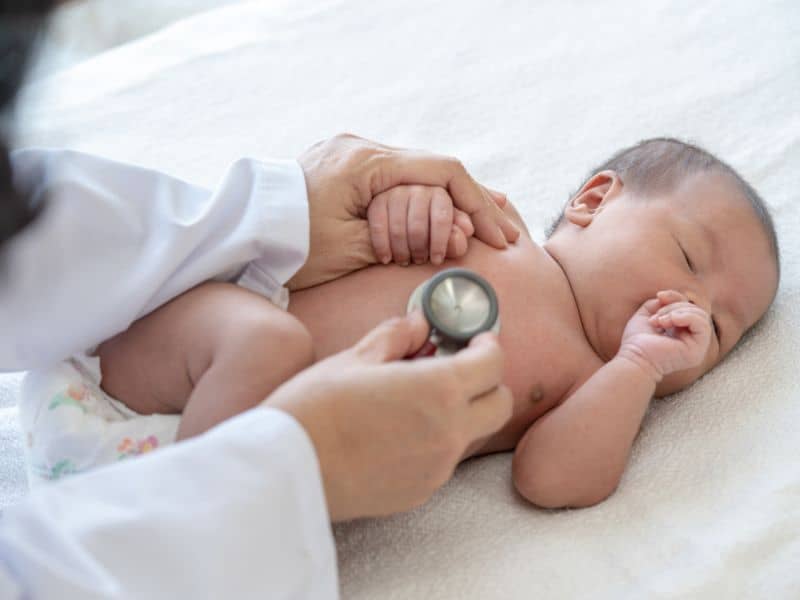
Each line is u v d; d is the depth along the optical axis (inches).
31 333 34.0
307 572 28.2
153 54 68.7
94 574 24.9
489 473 40.6
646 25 68.2
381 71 66.1
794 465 38.9
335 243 40.1
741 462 39.7
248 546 26.8
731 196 45.6
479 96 63.6
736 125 59.4
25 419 35.9
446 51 67.2
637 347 40.5
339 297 40.3
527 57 66.3
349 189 40.6
